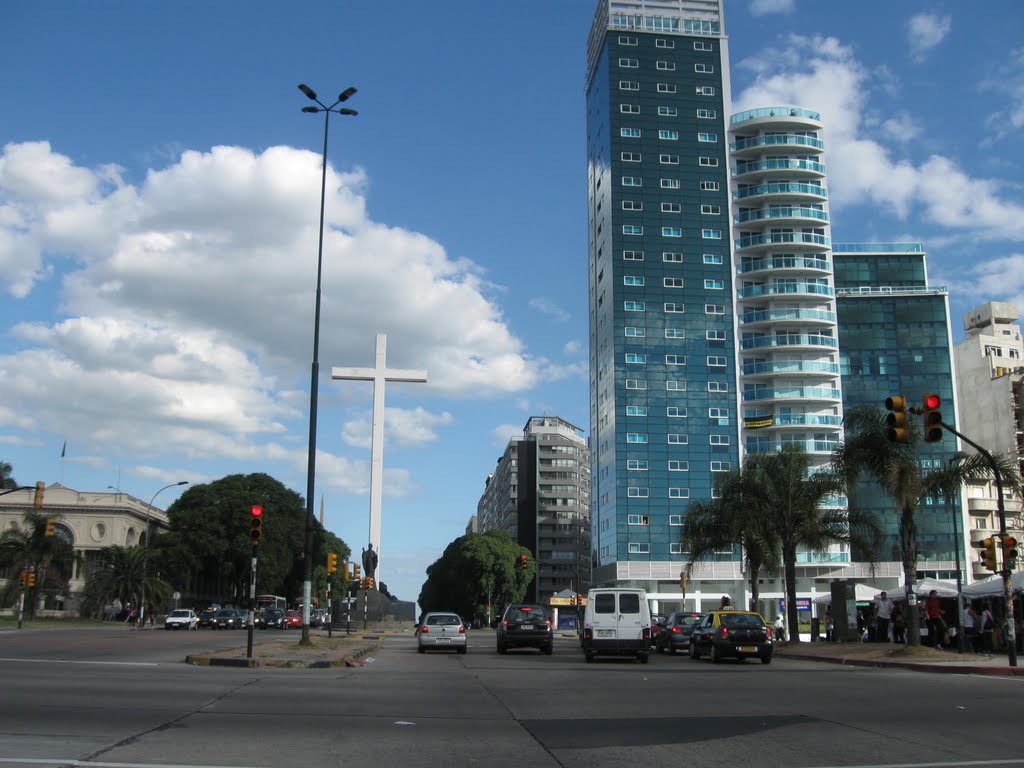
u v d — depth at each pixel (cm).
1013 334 12594
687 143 10281
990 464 2633
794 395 9562
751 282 10056
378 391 6394
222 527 8031
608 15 10631
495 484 18175
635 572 9369
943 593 3731
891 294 10419
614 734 1112
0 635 3962
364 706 1356
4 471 6588
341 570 11238
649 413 9662
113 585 7375
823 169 10150
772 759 946
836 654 3047
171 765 846
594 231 10944
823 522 4084
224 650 2786
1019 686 1858
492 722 1216
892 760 945
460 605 11362
